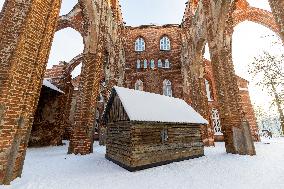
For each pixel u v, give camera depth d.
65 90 18.55
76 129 10.30
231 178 5.15
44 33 6.13
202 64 16.59
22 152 5.35
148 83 21.91
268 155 8.31
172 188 4.51
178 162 7.86
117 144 7.72
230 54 10.60
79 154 9.84
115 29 17.66
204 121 9.74
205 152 10.77
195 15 16.27
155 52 23.22
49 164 7.33
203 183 4.82
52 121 16.47
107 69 16.53
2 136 4.75
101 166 7.10
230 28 10.94
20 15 5.65
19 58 5.29
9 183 4.69
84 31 11.97
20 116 5.25
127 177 5.56
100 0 12.74
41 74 6.09
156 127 7.64
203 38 15.02
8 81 4.99
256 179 4.93
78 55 21.77
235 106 9.63
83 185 4.76
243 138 9.02
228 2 10.18
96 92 11.23
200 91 15.93
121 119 7.58
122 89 8.34
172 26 23.95
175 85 21.58
